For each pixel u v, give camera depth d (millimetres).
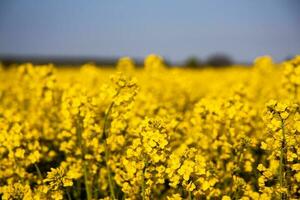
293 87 2111
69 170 1563
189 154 1290
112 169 1573
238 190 1419
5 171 1564
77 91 1969
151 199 1406
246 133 1729
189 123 1859
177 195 1289
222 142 1593
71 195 1653
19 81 2707
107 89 1497
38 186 1477
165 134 1303
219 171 1546
